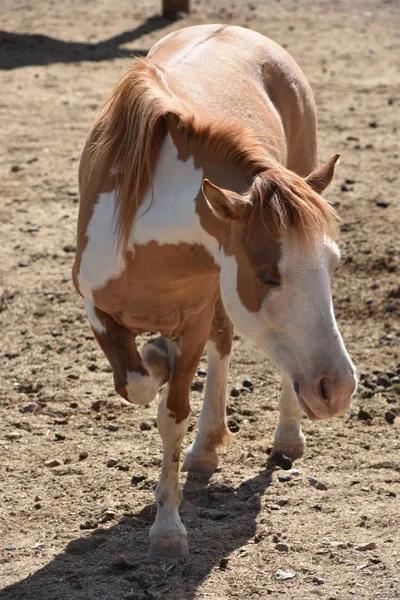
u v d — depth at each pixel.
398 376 8.55
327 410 5.02
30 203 12.93
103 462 7.12
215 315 6.89
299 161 7.83
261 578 5.61
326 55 21.50
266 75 7.33
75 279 6.24
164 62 6.83
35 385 8.35
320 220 4.91
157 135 5.67
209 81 6.54
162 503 6.04
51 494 6.68
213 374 7.11
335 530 6.14
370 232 11.55
